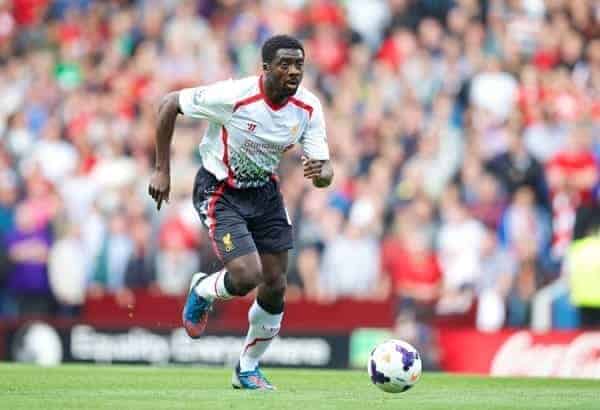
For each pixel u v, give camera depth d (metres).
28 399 23.36
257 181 26.12
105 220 57.56
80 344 46.62
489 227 56.09
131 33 71.38
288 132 25.83
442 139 61.09
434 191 59.50
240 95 25.42
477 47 66.56
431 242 54.78
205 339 45.38
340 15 69.81
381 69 66.38
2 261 56.12
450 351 44.12
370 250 54.78
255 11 70.62
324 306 47.56
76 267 56.50
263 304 26.31
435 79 65.56
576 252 49.84
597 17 67.81
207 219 26.20
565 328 50.25
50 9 74.12
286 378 32.22
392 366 24.45
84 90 68.12
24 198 61.44
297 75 25.00
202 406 21.91
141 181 61.25
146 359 45.91
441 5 69.12
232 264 25.27
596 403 23.55
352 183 58.50
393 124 62.25
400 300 47.62
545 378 34.75
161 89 67.38
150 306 50.31
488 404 23.05
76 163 63.03
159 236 56.31
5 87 69.19
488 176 58.28
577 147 58.78
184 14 70.69
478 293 53.94
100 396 24.20
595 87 65.12
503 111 63.25
